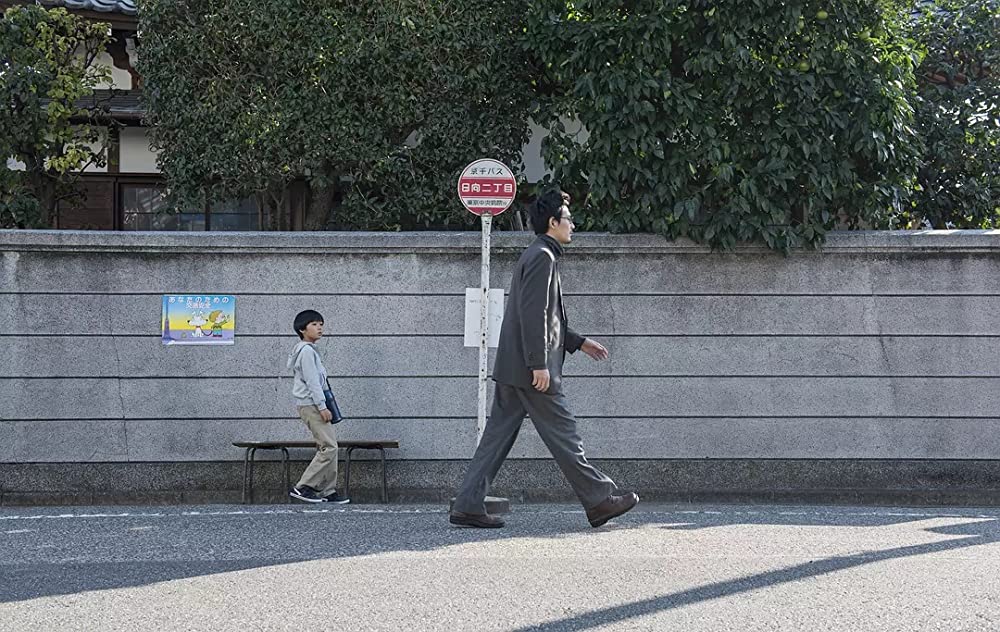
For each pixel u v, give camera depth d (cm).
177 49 1120
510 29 1151
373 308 1091
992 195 1258
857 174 1128
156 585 566
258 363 1084
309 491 1038
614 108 1062
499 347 747
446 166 1149
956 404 1092
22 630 478
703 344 1094
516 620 488
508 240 1084
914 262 1095
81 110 1277
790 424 1091
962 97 1247
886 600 523
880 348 1095
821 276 1096
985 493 1080
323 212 1248
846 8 1075
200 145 1123
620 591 542
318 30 1098
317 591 545
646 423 1089
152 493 1069
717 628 473
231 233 1087
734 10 1056
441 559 626
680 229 1073
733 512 942
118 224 1460
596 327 1093
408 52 1105
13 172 1200
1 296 1070
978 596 533
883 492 1078
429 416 1090
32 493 1062
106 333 1077
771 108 1078
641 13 1077
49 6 1325
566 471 743
